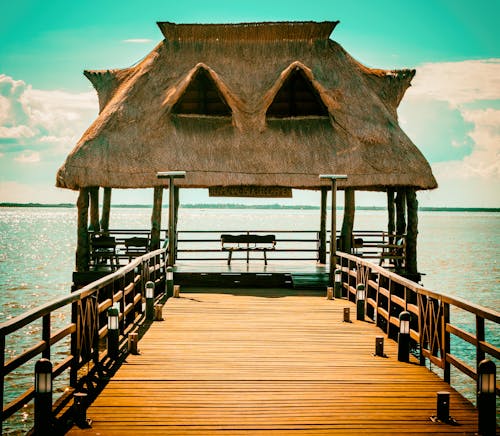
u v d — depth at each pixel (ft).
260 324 42.52
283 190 67.00
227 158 63.62
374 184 63.21
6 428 39.91
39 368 21.06
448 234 312.29
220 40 73.05
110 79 75.51
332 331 40.63
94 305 29.53
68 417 23.49
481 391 22.63
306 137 65.77
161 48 72.69
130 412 24.47
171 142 63.72
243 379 29.30
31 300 87.97
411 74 73.82
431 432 22.74
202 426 23.02
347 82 69.46
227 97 65.46
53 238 257.55
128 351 34.14
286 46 72.69
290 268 68.59
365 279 47.88
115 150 61.87
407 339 33.24
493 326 69.21
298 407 25.32
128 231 73.61
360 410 25.03
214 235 247.70
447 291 99.96
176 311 47.16
